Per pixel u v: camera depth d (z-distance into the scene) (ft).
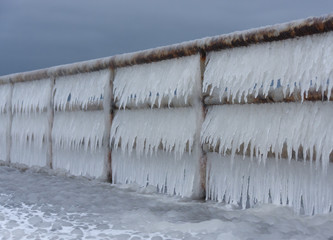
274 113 13.50
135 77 18.42
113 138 19.60
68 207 13.80
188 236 10.25
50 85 23.81
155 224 11.37
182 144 16.14
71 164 22.57
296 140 12.69
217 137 14.97
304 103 12.80
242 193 14.51
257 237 9.92
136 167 18.63
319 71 12.34
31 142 26.02
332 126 12.09
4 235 10.46
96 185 18.94
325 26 12.12
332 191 12.28
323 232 10.32
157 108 17.52
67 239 10.12
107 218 12.28
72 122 22.27
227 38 14.55
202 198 15.65
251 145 13.83
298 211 13.00
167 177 17.03
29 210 13.30
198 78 15.70
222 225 10.90
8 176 21.27
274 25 13.33
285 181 13.35
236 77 14.35
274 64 13.39
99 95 20.40
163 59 17.07
